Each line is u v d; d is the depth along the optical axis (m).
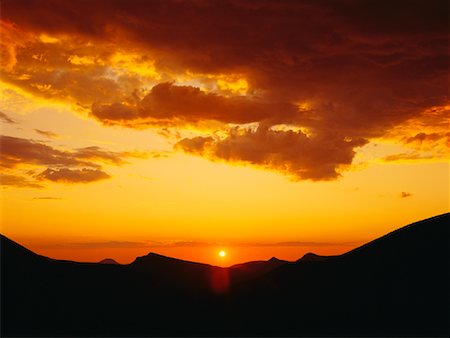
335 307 90.38
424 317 81.56
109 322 86.75
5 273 96.88
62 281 100.50
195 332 83.19
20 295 91.12
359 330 80.19
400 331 78.06
